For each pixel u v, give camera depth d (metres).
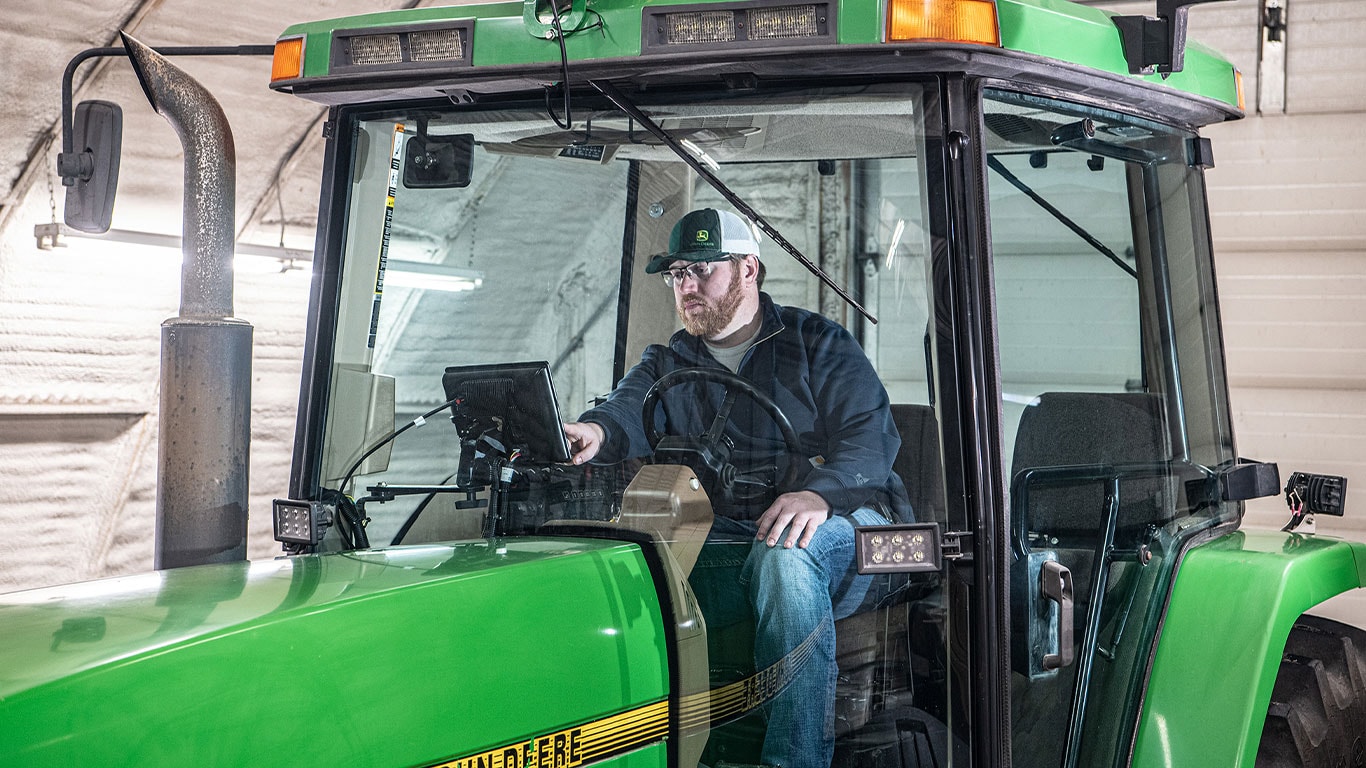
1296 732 2.49
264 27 4.18
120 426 4.52
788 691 2.01
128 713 1.39
